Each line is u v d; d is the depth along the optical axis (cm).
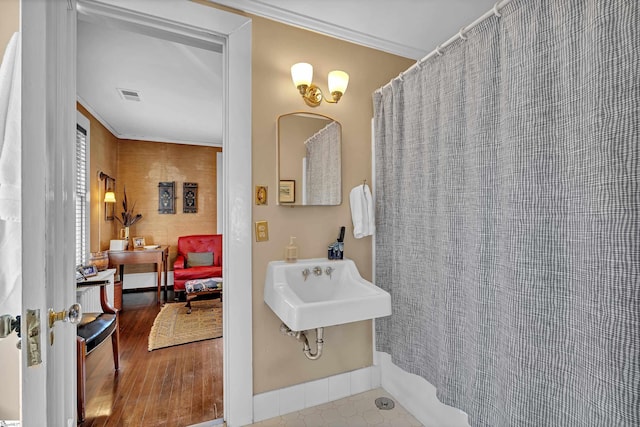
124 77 282
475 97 139
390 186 199
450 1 175
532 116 114
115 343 233
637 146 88
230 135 169
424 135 171
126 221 462
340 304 146
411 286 181
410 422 176
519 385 116
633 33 89
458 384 149
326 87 199
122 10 147
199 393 204
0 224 96
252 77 177
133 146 479
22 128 70
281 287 164
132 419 177
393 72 224
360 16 187
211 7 164
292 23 186
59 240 119
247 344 171
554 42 109
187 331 312
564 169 107
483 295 135
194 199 515
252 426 170
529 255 115
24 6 71
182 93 318
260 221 179
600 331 95
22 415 68
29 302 70
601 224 95
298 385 186
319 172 195
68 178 133
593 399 97
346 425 172
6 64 93
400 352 189
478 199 137
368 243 213
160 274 417
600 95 95
